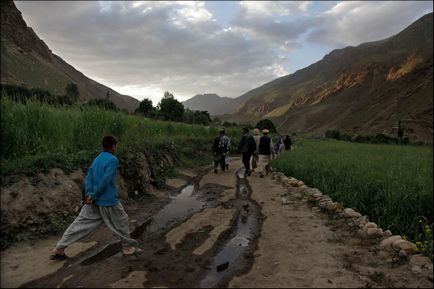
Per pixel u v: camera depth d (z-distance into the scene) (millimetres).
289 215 8414
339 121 185500
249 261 5652
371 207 8633
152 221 7883
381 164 13852
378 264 5488
